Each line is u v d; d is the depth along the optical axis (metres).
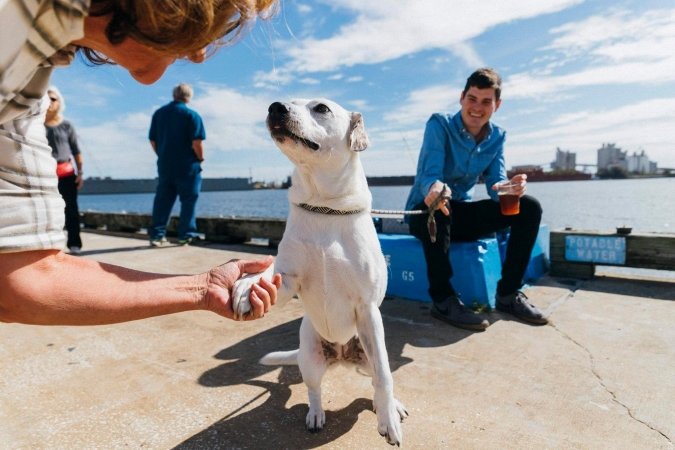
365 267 1.89
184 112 5.98
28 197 0.96
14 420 1.93
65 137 5.41
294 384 2.26
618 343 2.58
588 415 1.88
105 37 0.93
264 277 1.31
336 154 1.90
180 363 2.50
